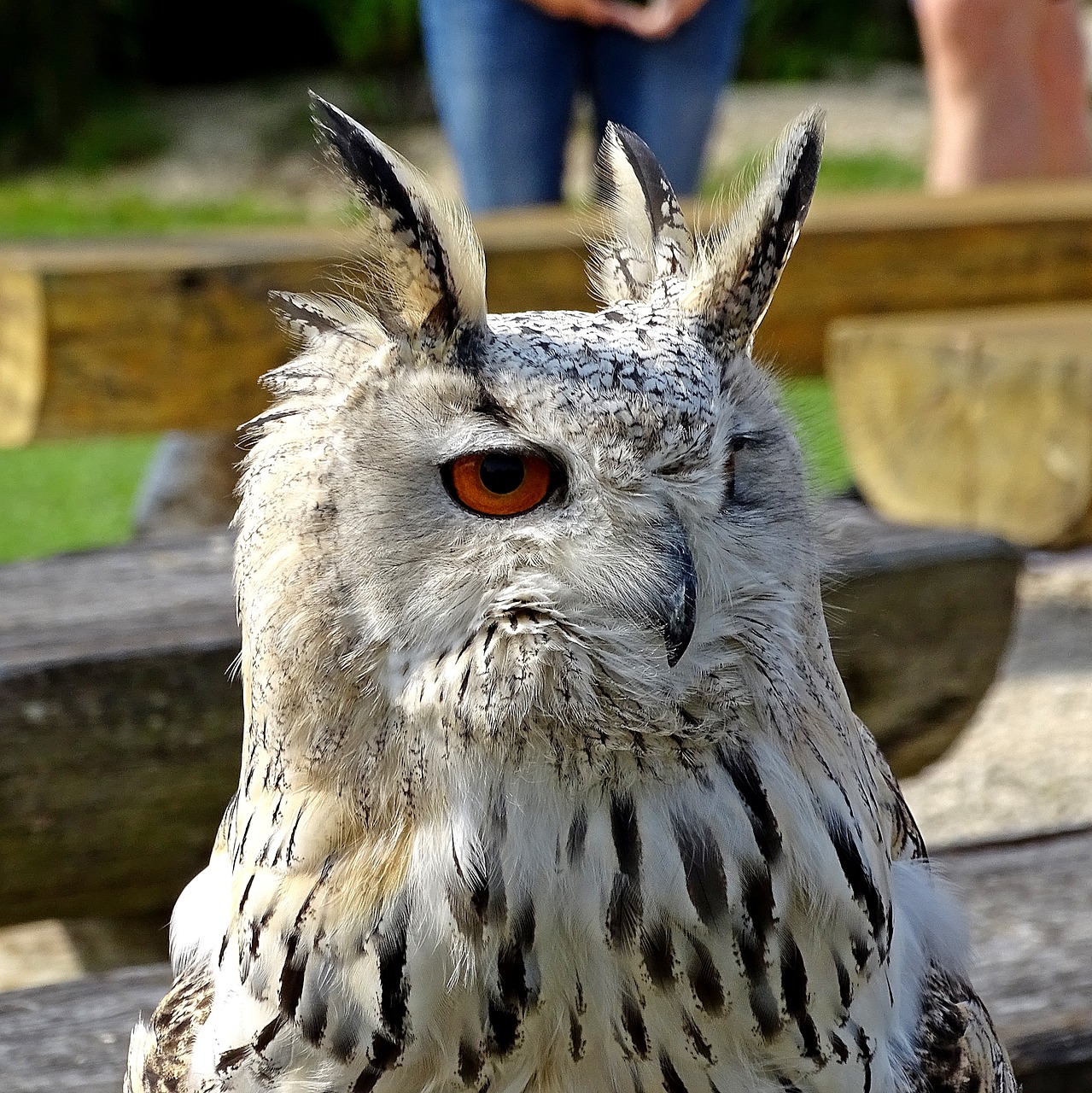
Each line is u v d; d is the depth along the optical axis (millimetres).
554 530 2562
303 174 22781
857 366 7531
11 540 10008
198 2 27609
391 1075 2600
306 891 2584
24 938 5406
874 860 2660
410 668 2541
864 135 24656
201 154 24281
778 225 2680
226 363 6801
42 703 4121
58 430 6734
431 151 23625
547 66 9016
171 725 4250
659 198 2865
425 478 2549
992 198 9414
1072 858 3998
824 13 29094
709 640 2592
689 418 2590
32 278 6508
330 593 2525
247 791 2684
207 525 8547
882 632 4855
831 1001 2600
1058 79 11656
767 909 2549
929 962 2953
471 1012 2566
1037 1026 3352
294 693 2566
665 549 2576
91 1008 3527
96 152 24406
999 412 6949
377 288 2652
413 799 2553
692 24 8781
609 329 2660
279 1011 2590
